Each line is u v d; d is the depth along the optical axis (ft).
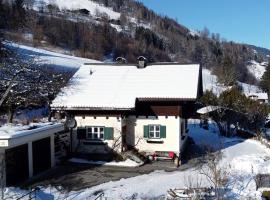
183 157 107.76
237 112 161.07
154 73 112.57
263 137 150.41
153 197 73.26
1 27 187.52
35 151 87.71
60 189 77.05
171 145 103.96
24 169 82.94
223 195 69.87
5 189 71.56
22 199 67.21
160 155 103.55
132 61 449.06
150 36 610.65
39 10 556.10
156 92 104.27
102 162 99.19
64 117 108.99
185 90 103.50
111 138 102.78
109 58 428.56
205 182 80.84
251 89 444.96
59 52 357.20
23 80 122.01
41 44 370.73
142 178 86.33
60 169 92.48
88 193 74.95
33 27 396.98
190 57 620.49
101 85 110.11
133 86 107.96
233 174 87.15
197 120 193.98
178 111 103.09
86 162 99.45
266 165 96.48
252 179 82.48
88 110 102.94
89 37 453.99
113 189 78.02
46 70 138.72
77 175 87.71
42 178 84.28
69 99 104.94
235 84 361.51
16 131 78.79
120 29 639.76
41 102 125.49
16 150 80.12
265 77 400.06
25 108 128.26
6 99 114.52
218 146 126.52
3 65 124.67
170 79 108.78
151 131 105.70
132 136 106.42
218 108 155.12
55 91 120.26
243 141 139.95
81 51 401.70
